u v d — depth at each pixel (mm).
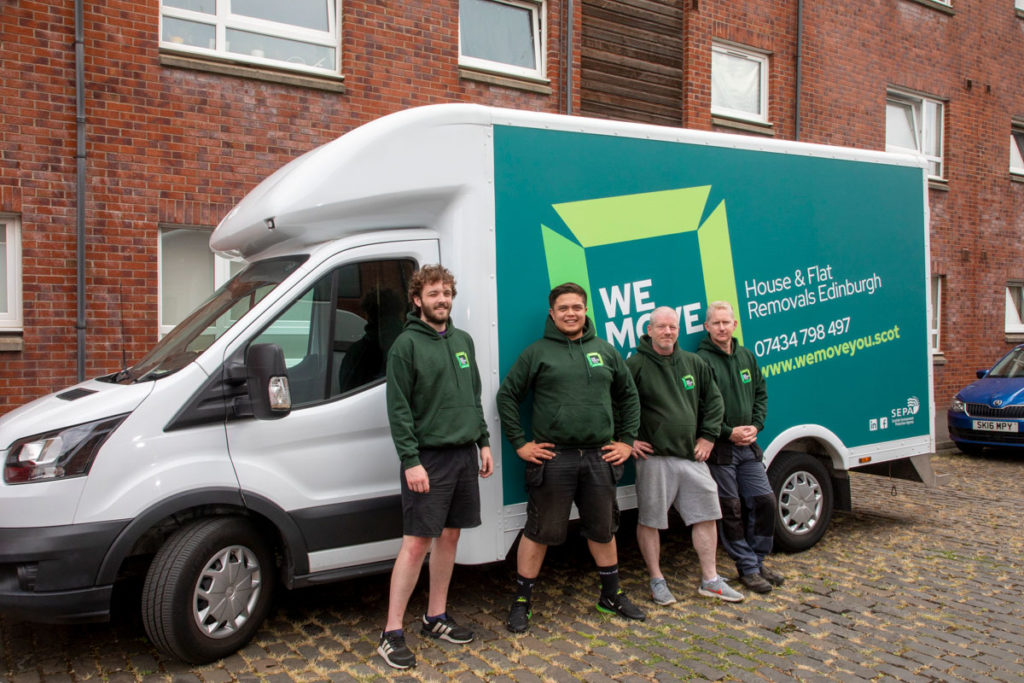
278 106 7906
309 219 4117
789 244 5539
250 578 3938
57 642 4102
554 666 3791
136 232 7223
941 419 12867
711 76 11266
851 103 12750
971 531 6285
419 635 4176
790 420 5504
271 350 3682
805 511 5652
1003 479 8500
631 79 10633
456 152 4324
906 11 13422
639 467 4633
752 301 5332
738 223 5289
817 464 5707
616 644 4062
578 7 10055
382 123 4266
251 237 4488
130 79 7195
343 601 4711
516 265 4410
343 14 8273
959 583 5035
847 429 5816
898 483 8281
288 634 4203
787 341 5500
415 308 3947
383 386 4254
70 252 6965
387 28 8508
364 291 4246
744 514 5066
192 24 7688
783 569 5301
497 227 4363
